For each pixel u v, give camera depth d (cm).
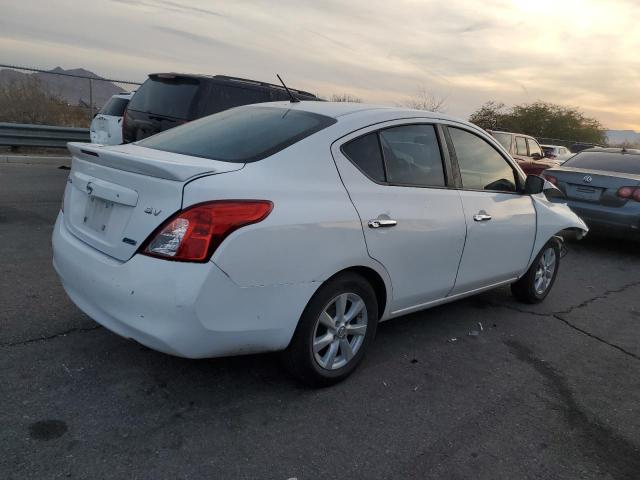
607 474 279
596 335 471
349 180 327
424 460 274
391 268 348
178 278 259
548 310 525
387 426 301
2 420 270
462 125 426
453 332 445
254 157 303
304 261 293
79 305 311
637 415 340
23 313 392
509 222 451
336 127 334
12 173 1045
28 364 325
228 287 268
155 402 300
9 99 1422
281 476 252
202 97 761
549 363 405
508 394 351
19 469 238
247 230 270
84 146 324
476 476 266
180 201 264
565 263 738
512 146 1319
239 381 330
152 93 804
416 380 357
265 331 288
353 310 335
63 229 331
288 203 289
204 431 279
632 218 768
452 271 402
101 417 282
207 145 331
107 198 292
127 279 270
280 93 832
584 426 321
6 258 510
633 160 843
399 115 374
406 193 357
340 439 284
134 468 247
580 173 819
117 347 355
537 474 273
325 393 328
